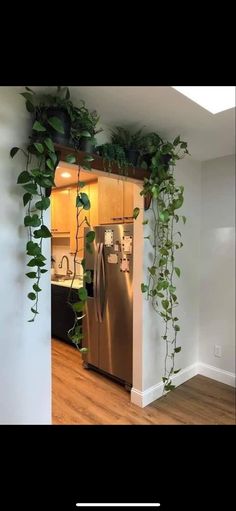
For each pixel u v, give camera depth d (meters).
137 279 2.51
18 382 1.59
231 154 2.84
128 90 1.61
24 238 1.57
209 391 2.82
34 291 1.62
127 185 2.86
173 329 2.84
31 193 1.45
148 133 2.24
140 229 2.45
